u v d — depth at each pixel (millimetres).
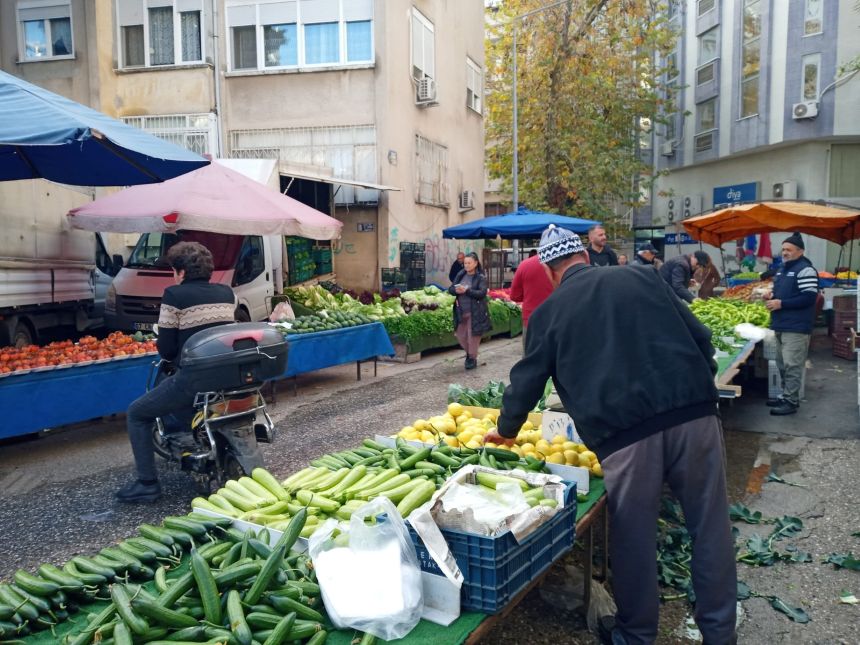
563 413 4043
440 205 20594
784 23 23469
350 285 17438
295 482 3375
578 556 4359
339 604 2273
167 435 5172
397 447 3891
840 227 12133
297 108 17219
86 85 17453
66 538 4543
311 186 17219
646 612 2934
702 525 2926
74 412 6383
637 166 26438
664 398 2852
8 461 6281
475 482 3000
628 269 3094
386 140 16906
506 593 2455
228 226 9461
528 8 25062
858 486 5621
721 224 13109
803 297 7777
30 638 2273
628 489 2867
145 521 4812
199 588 2287
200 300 4848
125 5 17484
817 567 4258
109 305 10641
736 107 26281
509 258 29094
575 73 24922
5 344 9062
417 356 12398
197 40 17422
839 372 10805
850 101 22422
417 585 2379
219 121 17422
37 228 9430
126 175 7926
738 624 3643
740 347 7895
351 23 16922
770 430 7402
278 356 4781
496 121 27766
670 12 30750
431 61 19766
